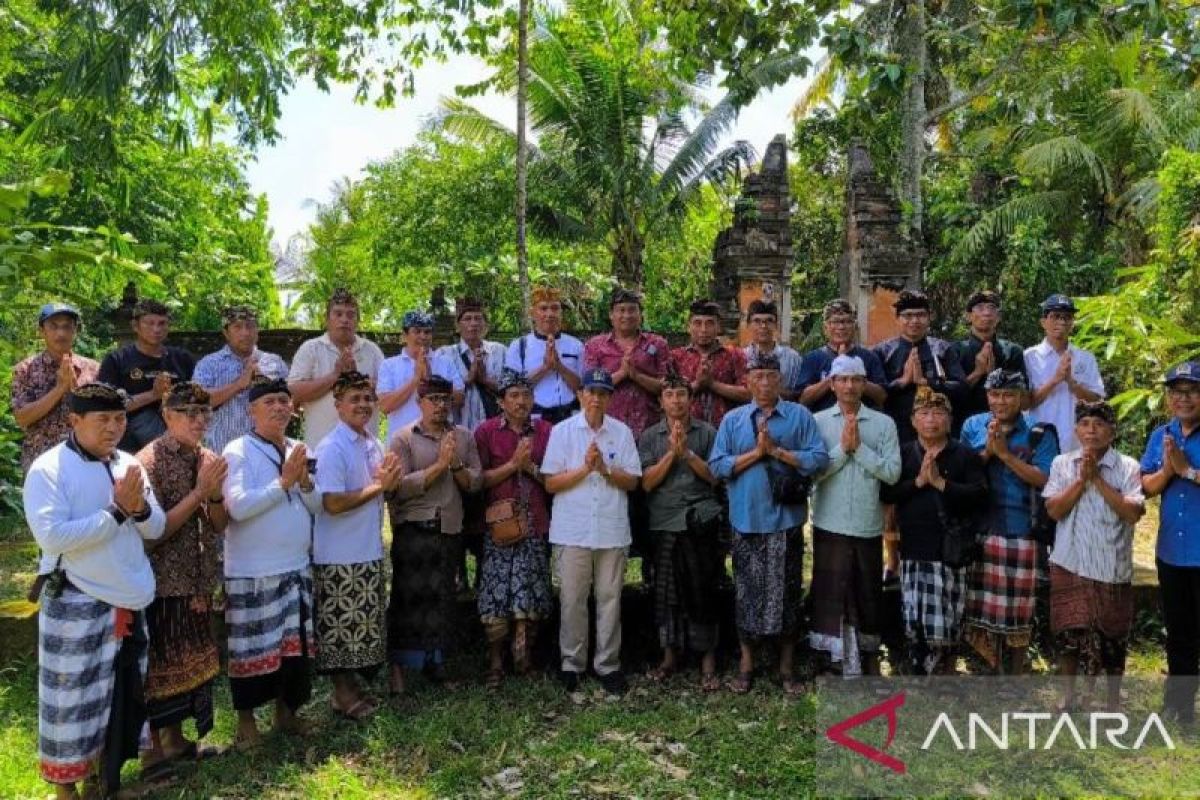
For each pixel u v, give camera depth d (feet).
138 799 11.86
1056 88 42.88
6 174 29.07
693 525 15.38
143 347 16.08
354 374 14.20
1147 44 28.48
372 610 14.14
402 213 48.49
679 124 47.19
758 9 19.42
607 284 41.50
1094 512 13.89
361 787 12.17
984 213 41.81
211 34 25.32
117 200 34.99
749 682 15.51
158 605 12.12
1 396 24.76
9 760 12.90
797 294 47.96
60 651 11.03
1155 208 36.50
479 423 16.88
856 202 28.55
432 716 14.26
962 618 14.76
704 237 51.62
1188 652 13.97
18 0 32.35
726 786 12.22
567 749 13.29
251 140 28.48
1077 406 13.83
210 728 12.81
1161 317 21.47
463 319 17.65
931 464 14.24
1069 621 14.11
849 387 14.85
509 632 16.39
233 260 48.26
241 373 16.43
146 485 11.51
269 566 12.85
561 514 15.43
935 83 45.39
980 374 16.21
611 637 15.55
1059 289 38.22
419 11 28.96
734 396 16.97
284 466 12.71
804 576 19.35
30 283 20.93
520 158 28.68
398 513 15.05
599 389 15.38
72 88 24.32
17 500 25.27
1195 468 13.74
